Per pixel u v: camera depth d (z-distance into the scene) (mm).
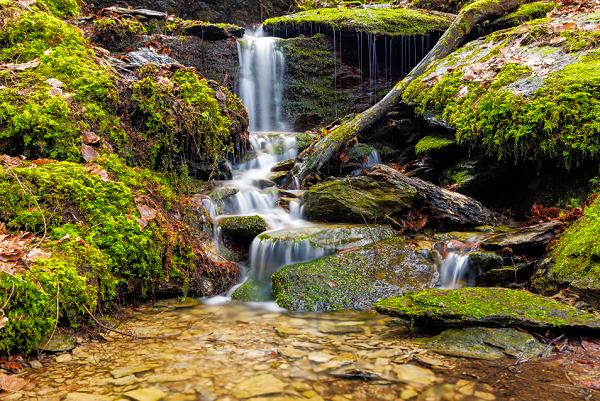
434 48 7629
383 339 2998
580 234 3578
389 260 4195
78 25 7266
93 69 4738
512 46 6395
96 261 3291
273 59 9055
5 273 2637
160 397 2197
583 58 5297
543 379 2318
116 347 2859
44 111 3953
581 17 6613
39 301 2699
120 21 7516
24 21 4914
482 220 5090
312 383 2352
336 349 2820
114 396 2203
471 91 5789
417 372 2457
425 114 6410
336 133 6461
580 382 2273
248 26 10578
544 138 4699
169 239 3990
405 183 5090
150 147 4820
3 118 3779
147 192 4246
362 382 2357
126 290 3699
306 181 6078
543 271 3666
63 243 3188
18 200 3268
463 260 4055
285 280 3965
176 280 4008
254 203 5500
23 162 3645
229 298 4082
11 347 2605
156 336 3072
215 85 6086
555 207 4957
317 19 9344
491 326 2857
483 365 2512
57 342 2803
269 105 9062
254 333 3141
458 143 5707
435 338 2896
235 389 2283
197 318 3496
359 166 6582
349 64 9477
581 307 3094
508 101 5051
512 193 5680
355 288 3873
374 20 9172
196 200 4859
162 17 8531
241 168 6488
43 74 4461
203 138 5375
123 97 4746
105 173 3926
